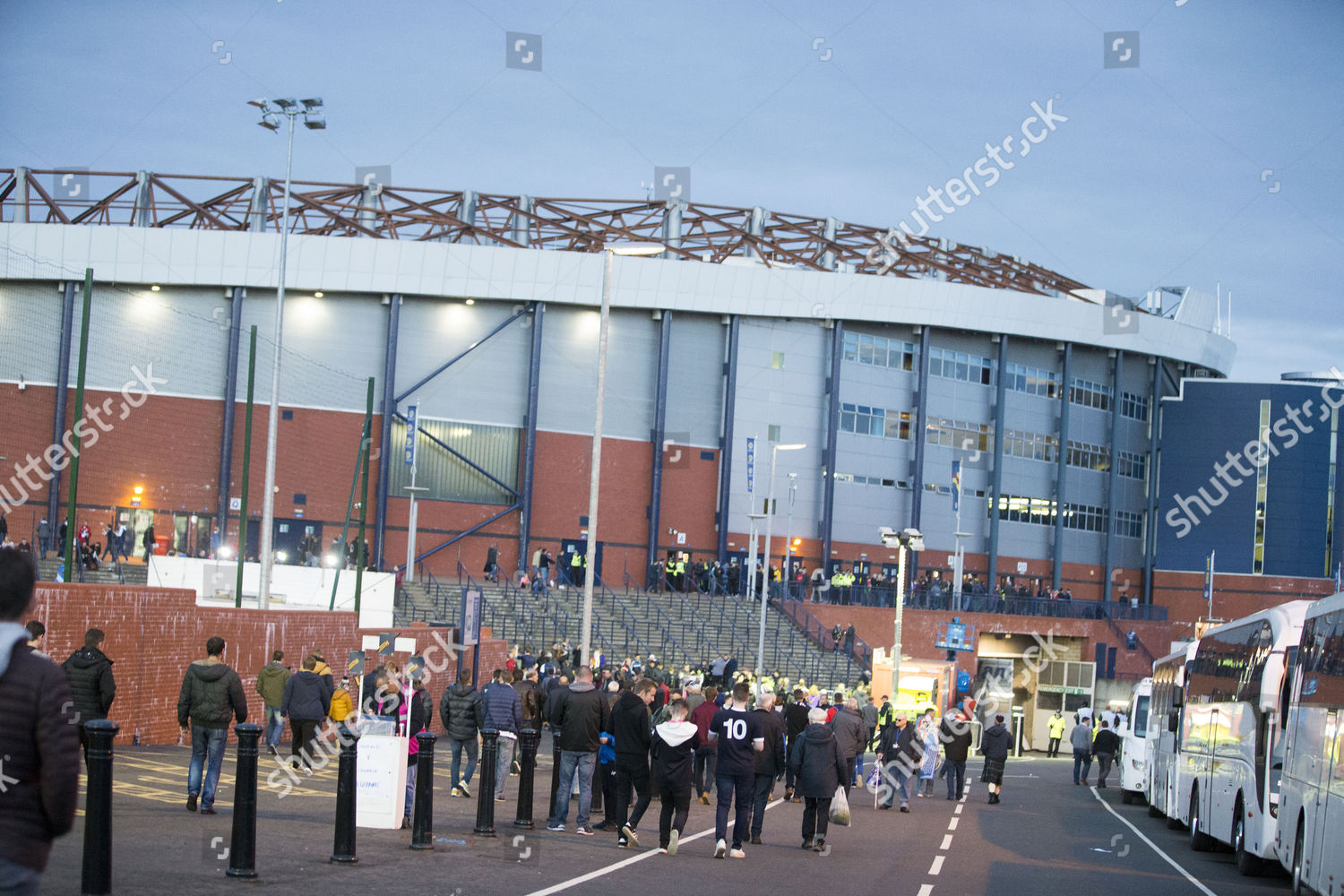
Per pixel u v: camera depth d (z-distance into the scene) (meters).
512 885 12.84
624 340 76.62
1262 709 19.53
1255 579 86.88
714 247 82.81
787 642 65.06
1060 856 20.81
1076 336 84.12
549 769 28.28
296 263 72.69
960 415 82.56
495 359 75.12
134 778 18.64
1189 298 94.56
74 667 13.66
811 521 78.25
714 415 77.81
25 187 77.69
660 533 76.31
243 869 11.71
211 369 72.75
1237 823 20.80
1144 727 34.62
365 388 73.81
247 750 11.84
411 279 73.31
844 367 79.38
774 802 27.42
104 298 72.19
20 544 49.28
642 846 17.23
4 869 5.44
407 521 73.31
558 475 75.44
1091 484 87.88
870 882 15.71
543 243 82.31
